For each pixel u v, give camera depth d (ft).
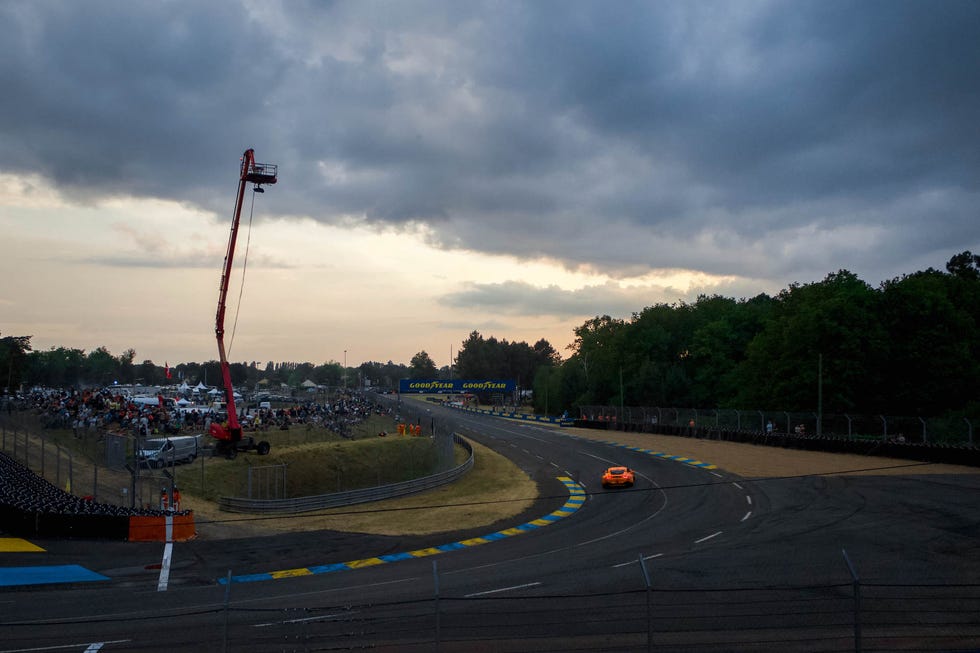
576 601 60.75
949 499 109.29
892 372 220.84
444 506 128.16
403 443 208.44
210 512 117.50
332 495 126.93
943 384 213.05
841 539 86.48
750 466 158.30
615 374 362.74
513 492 142.92
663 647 46.37
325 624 54.34
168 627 54.44
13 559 79.41
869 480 130.00
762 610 55.83
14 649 48.75
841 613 54.34
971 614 54.13
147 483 128.26
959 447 142.31
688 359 351.25
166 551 87.71
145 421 163.84
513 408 453.58
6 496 96.48
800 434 184.44
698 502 121.80
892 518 97.96
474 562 82.64
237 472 151.43
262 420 204.74
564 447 215.10
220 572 77.92
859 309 217.56
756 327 318.86
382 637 49.70
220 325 169.07
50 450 145.89
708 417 225.56
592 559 81.71
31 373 447.01
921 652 44.70
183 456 150.82
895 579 67.00
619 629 50.62
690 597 61.21
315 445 185.16
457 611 57.57
